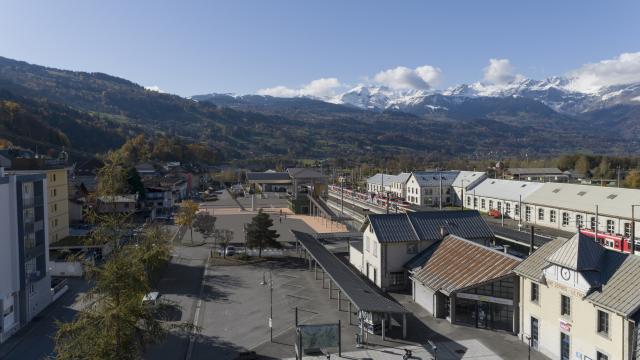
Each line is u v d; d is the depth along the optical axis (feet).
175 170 654.53
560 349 115.65
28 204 154.20
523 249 230.07
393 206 385.09
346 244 266.57
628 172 599.16
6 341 136.15
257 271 209.97
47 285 167.12
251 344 131.54
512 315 135.54
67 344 91.40
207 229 266.57
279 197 538.47
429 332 136.05
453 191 440.45
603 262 111.14
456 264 153.58
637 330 92.63
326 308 159.74
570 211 291.17
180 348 129.39
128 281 96.48
